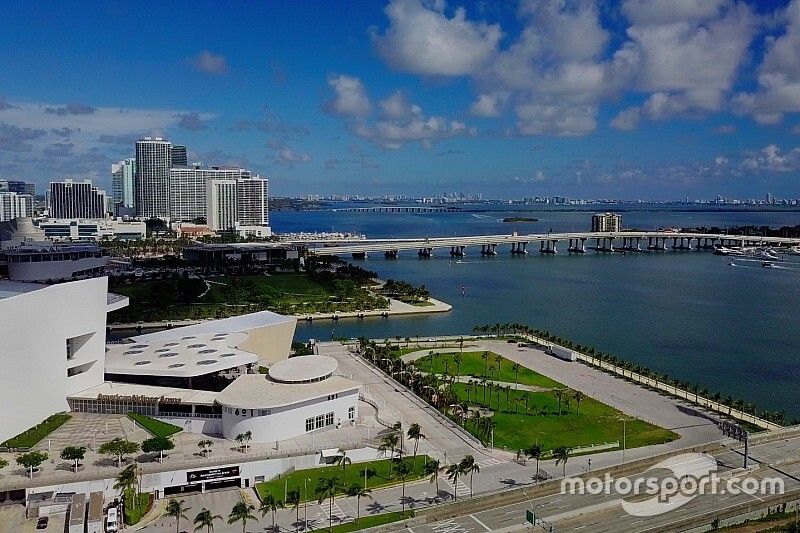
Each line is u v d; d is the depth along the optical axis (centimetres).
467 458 17750
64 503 16188
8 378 18800
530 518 15500
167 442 18075
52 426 19925
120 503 16212
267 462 18500
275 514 16475
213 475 17925
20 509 16250
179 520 16188
